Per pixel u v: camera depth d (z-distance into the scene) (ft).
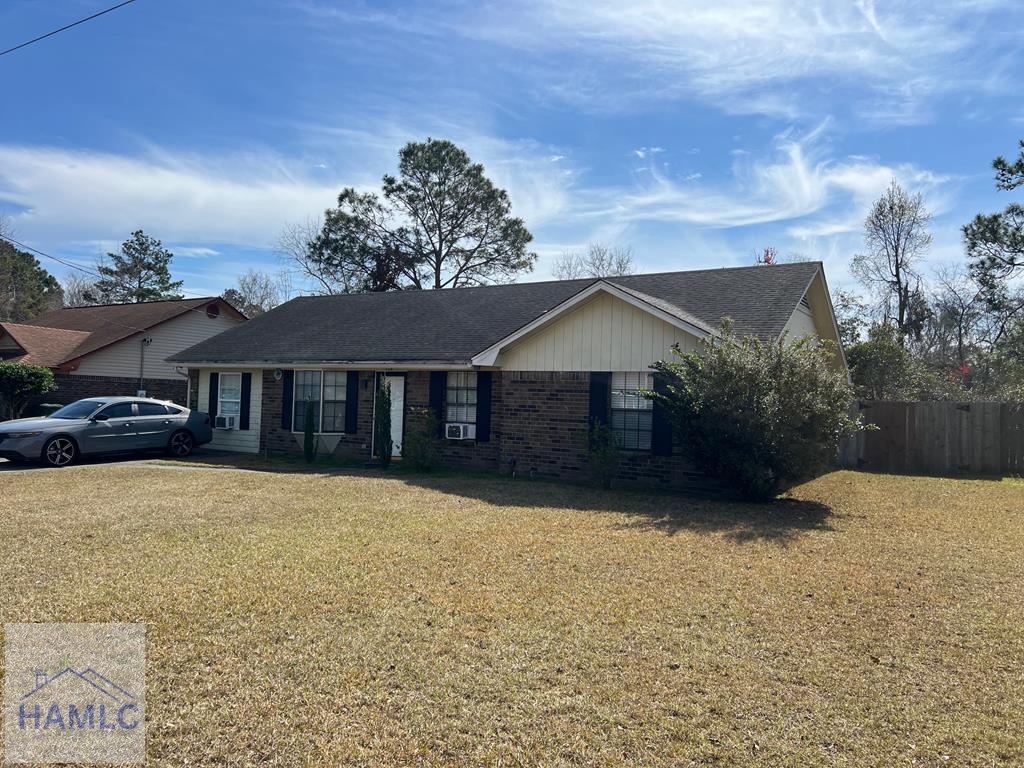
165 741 11.51
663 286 50.78
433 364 47.34
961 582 20.74
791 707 12.94
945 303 101.81
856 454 52.31
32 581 19.58
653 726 12.22
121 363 82.12
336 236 111.45
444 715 12.47
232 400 59.67
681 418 35.53
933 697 13.39
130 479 40.45
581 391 42.55
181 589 19.02
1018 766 11.12
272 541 24.84
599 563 22.35
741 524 28.94
